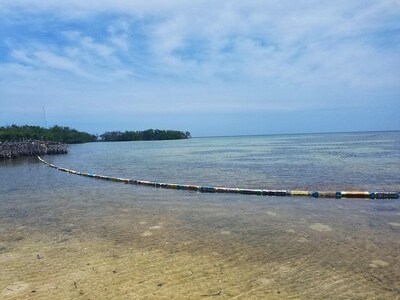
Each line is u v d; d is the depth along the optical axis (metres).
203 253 8.61
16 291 6.70
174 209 14.00
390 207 13.70
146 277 7.21
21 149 59.16
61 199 16.97
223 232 10.45
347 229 10.55
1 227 11.69
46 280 7.18
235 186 20.22
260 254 8.48
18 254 8.84
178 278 7.14
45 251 9.03
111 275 7.34
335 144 86.00
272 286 6.71
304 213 12.82
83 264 8.02
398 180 21.25
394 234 9.96
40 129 111.06
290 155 47.78
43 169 35.06
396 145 71.12
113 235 10.34
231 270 7.52
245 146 92.31
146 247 9.15
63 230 11.08
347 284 6.76
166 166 36.06
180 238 9.91
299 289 6.57
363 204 14.34
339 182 20.80
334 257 8.19
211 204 14.92
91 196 17.72
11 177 27.94
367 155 43.28
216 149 78.00
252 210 13.52
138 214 13.17
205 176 25.69
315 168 29.11
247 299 6.20
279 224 11.27
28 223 12.16
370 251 8.56
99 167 37.03
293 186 19.61
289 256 8.30
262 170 28.73
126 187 20.75
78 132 179.25
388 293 6.38
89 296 6.41
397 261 7.88
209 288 6.66
